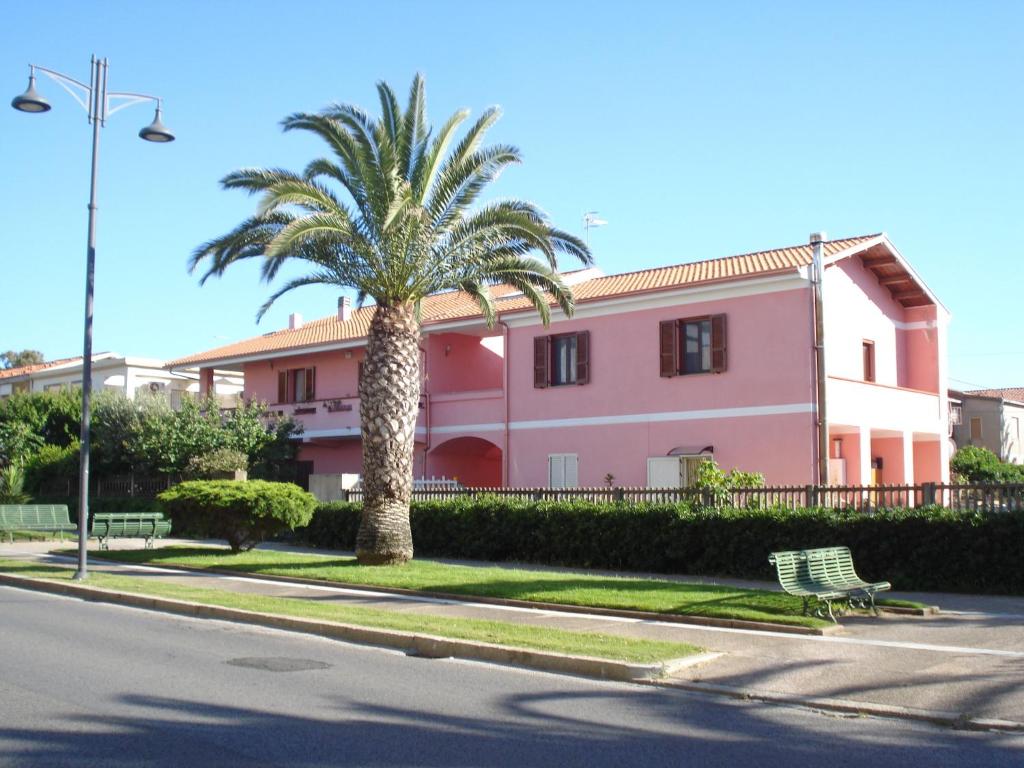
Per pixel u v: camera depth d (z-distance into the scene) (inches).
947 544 613.0
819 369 895.7
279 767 252.1
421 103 725.3
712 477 791.1
